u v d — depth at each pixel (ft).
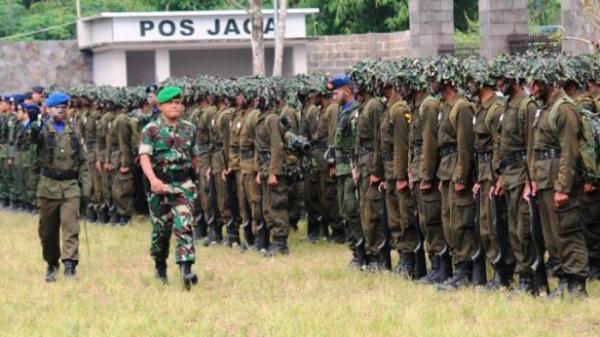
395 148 50.21
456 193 47.16
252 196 62.80
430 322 40.65
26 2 185.26
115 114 79.61
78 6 141.69
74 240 54.29
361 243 54.75
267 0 157.58
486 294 45.16
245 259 60.44
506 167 44.62
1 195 97.76
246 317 43.37
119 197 78.84
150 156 49.98
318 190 65.16
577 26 87.92
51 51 127.03
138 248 65.82
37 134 53.52
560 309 41.24
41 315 45.65
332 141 62.54
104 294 50.31
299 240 66.59
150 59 126.93
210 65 126.93
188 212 50.11
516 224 44.75
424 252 51.11
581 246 43.21
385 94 51.03
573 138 42.29
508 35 94.02
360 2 153.69
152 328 41.73
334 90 55.98
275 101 61.87
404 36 124.16
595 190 47.55
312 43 126.52
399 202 50.78
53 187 53.88
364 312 42.98
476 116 46.16
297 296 47.52
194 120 67.82
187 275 49.93
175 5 166.71
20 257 63.10
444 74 47.06
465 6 155.84
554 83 43.06
